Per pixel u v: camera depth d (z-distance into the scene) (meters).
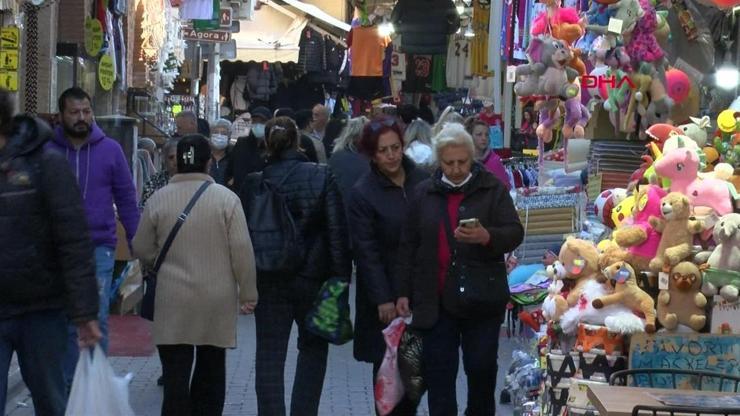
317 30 32.28
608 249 7.25
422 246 7.73
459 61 23.94
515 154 17.50
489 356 7.66
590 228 9.50
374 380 8.49
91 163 9.58
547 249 10.71
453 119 12.09
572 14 10.30
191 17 26.09
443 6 23.00
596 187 10.18
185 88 32.06
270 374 8.55
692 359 6.95
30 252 6.70
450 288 7.62
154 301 8.31
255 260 8.41
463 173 7.71
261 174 8.73
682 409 5.18
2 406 6.78
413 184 8.35
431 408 7.72
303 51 31.41
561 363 7.38
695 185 7.28
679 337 6.96
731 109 8.84
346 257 8.60
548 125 11.05
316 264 8.58
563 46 10.17
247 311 8.34
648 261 7.12
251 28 31.88
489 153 12.16
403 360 7.93
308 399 8.58
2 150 6.73
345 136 10.28
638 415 5.28
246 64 34.75
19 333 6.80
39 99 15.86
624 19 9.38
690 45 10.30
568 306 7.34
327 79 31.67
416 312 7.71
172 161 11.68
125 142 14.45
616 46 9.66
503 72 18.62
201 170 8.44
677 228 7.00
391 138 8.22
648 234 7.12
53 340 6.85
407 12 23.11
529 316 9.23
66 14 17.53
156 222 8.31
